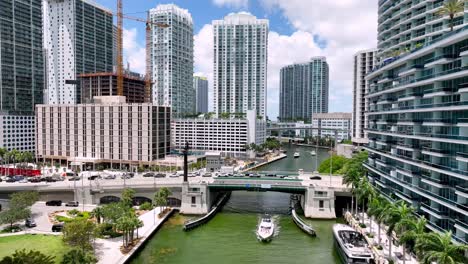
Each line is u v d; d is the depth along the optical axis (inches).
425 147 3341.5
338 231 3700.8
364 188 3887.8
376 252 3164.4
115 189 5285.4
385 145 4411.9
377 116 4877.0
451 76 2844.5
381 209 3289.9
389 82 4389.8
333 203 4758.9
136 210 4992.6
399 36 5502.0
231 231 4301.2
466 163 2738.7
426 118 3351.4
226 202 5826.8
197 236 4106.8
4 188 5418.3
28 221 4094.5
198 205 5002.5
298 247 3762.3
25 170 7012.8
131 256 3353.8
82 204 5226.4
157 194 4793.3
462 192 2711.6
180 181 5575.8
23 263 2192.4
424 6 4975.4
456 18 4375.0
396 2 5546.3
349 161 6269.7
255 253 3595.0
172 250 3666.3
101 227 3673.7
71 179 6407.5
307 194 4857.3
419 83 3373.5
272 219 4741.6
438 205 3058.6
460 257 2187.5
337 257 3494.1
